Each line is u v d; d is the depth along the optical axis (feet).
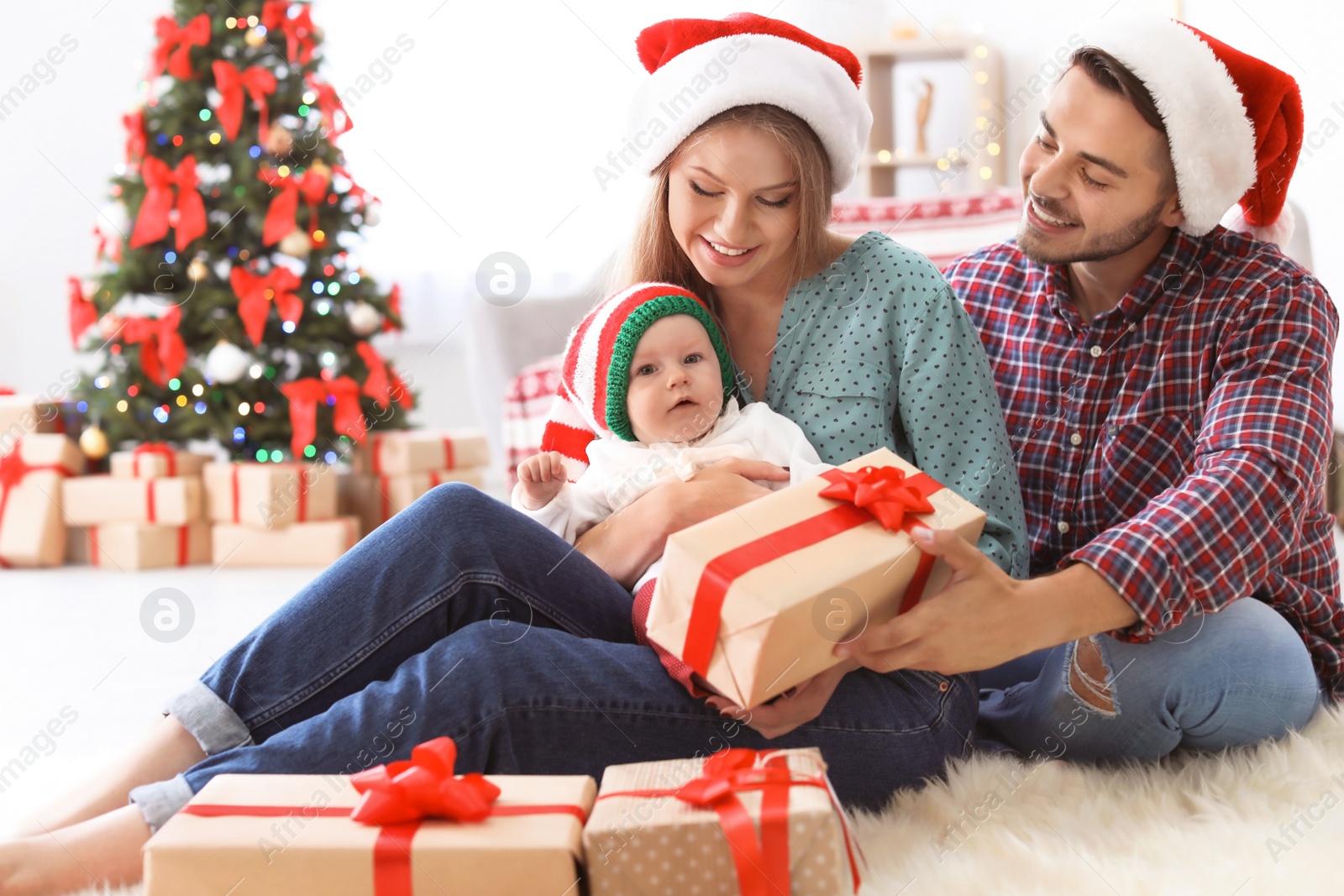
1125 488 4.33
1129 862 3.22
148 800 3.28
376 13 14.20
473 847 2.77
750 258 4.31
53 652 7.52
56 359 14.42
